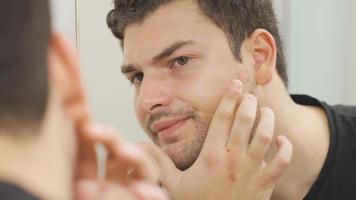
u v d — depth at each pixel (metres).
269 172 0.72
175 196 0.74
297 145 0.77
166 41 0.73
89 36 0.98
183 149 0.75
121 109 1.01
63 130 0.27
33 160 0.25
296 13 1.14
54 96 0.26
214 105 0.74
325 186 0.77
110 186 0.32
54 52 0.27
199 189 0.73
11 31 0.24
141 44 0.74
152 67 0.74
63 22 0.94
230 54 0.75
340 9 1.16
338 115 0.82
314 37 1.15
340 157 0.78
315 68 1.16
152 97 0.74
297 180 0.78
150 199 0.31
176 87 0.74
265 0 0.79
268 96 0.77
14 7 0.24
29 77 0.25
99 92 1.00
